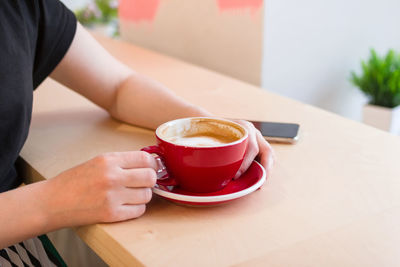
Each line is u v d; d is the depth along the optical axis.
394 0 1.81
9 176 0.83
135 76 0.98
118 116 0.97
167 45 1.84
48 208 0.66
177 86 1.19
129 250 0.61
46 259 0.89
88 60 0.94
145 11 1.91
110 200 0.65
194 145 0.69
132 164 0.68
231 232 0.64
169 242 0.63
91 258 1.14
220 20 1.54
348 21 1.67
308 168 0.78
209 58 1.65
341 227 0.65
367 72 1.70
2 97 0.78
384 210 0.67
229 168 0.69
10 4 0.82
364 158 0.81
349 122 0.95
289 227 0.65
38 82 0.93
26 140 0.90
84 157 0.83
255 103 1.06
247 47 1.47
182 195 0.67
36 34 0.86
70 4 3.12
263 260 0.60
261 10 1.37
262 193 0.72
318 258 0.60
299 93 1.61
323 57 1.64
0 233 0.64
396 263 0.59
